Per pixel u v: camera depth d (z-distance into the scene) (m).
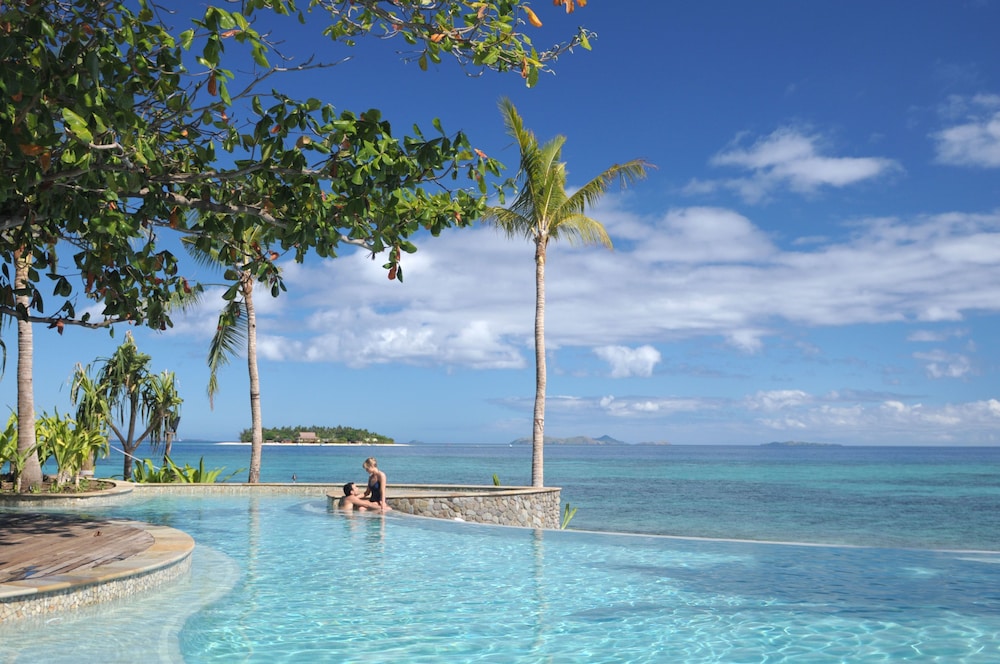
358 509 16.62
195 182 7.80
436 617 7.21
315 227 7.64
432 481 49.34
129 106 6.25
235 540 12.39
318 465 77.62
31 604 6.29
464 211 8.44
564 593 8.38
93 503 17.61
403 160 7.14
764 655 6.04
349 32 8.01
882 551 11.52
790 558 10.95
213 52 5.96
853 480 74.00
